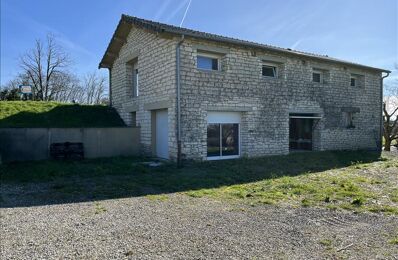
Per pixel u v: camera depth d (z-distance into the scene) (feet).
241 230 15.02
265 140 44.68
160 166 35.99
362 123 58.13
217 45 40.45
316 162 40.06
